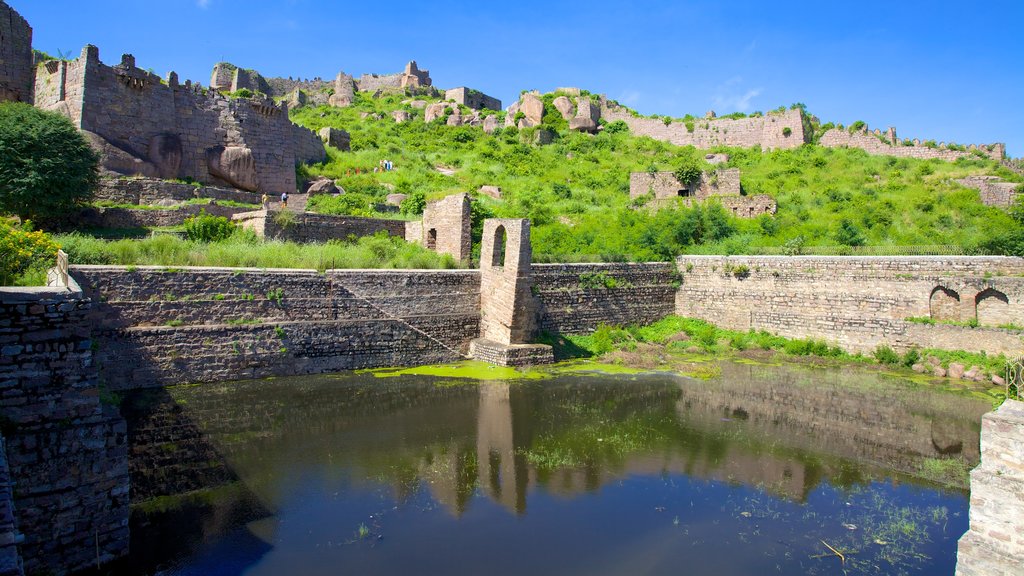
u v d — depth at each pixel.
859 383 21.92
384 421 16.56
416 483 12.86
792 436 16.39
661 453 15.00
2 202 21.78
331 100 76.62
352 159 47.50
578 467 14.01
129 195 27.70
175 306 17.77
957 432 16.80
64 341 8.53
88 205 24.66
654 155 60.38
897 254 27.70
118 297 16.81
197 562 9.59
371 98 80.94
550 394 19.80
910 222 36.00
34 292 8.24
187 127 32.81
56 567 8.47
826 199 41.91
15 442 8.10
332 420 16.39
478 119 70.38
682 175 44.19
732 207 40.22
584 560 10.14
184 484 12.29
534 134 63.34
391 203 36.66
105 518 8.94
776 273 28.08
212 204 28.23
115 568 9.02
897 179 45.78
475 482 13.02
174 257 19.05
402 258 24.78
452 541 10.59
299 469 13.29
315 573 9.47
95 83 29.47
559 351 25.28
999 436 7.62
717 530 11.26
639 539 10.87
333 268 21.73
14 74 31.31
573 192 46.53
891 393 20.61
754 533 11.18
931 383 21.94
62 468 8.51
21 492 8.15
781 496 12.77
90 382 8.76
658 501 12.41
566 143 63.47
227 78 73.88
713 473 13.87
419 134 63.34
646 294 30.23
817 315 26.88
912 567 10.09
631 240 33.16
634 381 21.86
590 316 27.92
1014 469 7.47
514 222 23.27
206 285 18.34
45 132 22.86
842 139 56.81
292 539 10.45
